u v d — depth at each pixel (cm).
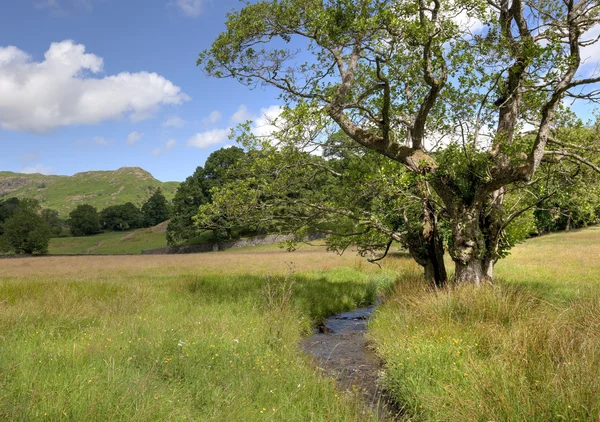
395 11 975
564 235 4862
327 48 1136
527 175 966
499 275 1823
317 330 1095
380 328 954
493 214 1116
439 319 794
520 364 502
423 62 1015
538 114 1177
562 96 1070
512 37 1150
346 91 1095
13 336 677
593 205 1144
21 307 900
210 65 1232
